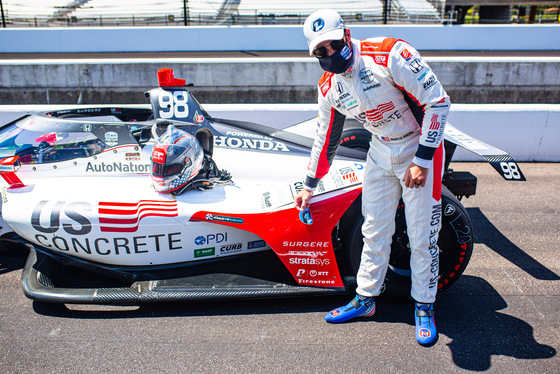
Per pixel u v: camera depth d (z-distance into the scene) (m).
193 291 2.62
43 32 13.77
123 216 2.66
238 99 10.92
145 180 2.87
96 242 2.71
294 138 3.27
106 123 2.90
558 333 2.43
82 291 2.61
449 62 10.35
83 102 10.89
